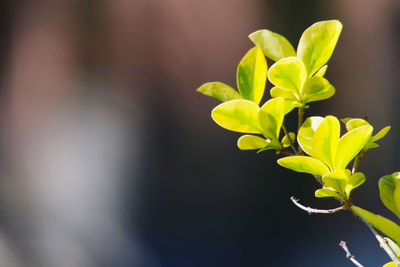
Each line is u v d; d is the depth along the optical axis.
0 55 5.86
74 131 5.29
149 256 4.50
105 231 4.67
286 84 0.76
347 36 5.12
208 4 5.46
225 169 4.62
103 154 5.17
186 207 4.74
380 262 3.78
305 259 4.12
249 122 0.76
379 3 5.11
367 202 4.14
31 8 5.88
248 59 0.78
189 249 4.50
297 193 4.39
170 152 4.96
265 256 4.31
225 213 4.59
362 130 0.72
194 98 5.34
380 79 4.91
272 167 4.53
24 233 4.57
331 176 0.72
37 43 5.86
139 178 4.91
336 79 4.98
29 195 4.89
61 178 5.04
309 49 0.75
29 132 5.45
